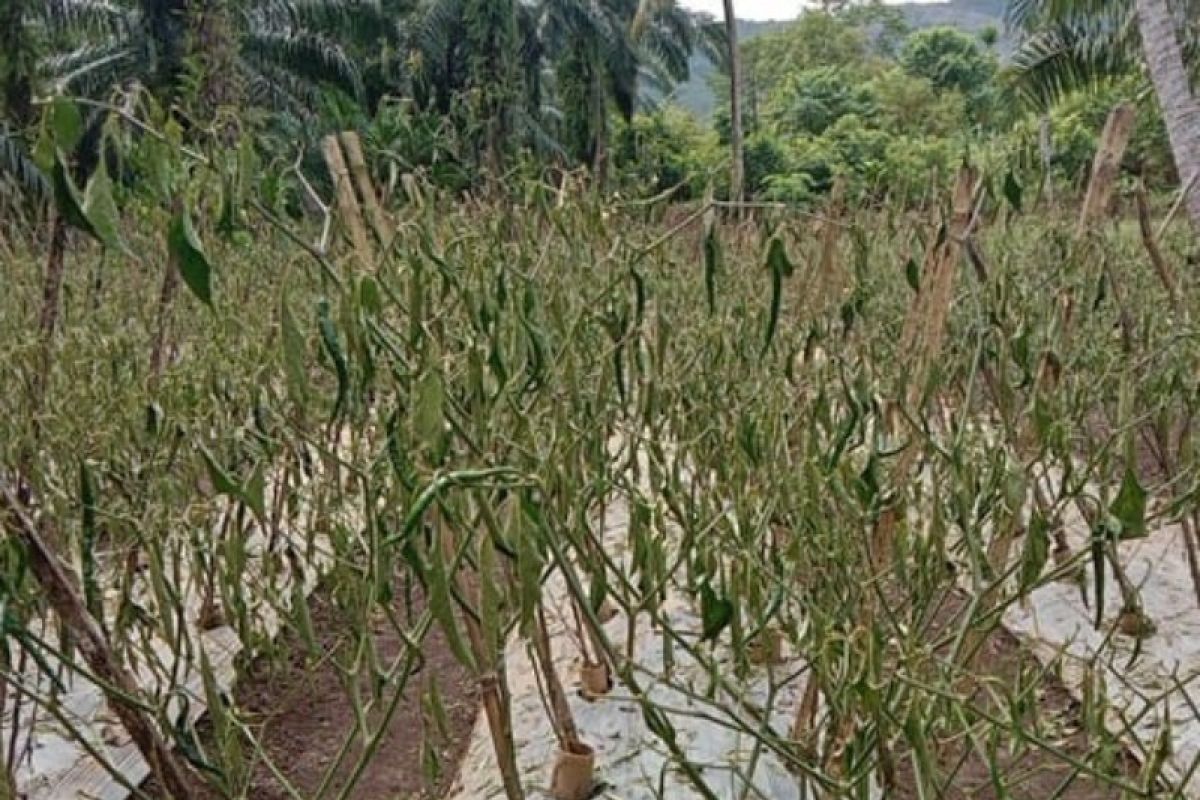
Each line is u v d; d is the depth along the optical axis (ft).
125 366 8.81
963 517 5.22
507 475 3.46
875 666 4.52
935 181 9.11
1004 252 8.06
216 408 7.87
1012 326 7.27
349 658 7.64
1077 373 7.84
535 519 3.90
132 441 7.85
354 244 5.59
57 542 6.79
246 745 7.82
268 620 8.86
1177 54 16.42
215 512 8.00
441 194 8.27
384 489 6.04
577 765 6.82
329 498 8.43
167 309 8.77
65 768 7.19
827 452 6.03
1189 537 7.50
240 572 6.84
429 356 4.74
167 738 5.17
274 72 45.39
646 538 5.77
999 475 5.64
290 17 45.96
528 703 8.11
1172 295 7.13
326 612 9.38
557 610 7.98
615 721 7.54
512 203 8.46
